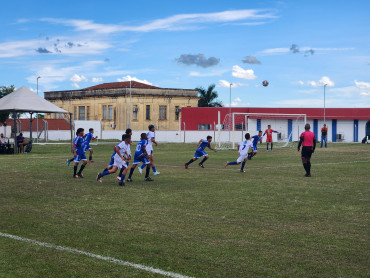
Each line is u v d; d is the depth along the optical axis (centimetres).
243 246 661
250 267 568
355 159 2400
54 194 1130
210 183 1353
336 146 4047
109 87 6053
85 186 1281
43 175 1552
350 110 5509
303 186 1286
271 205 983
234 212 905
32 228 761
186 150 3238
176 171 1725
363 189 1228
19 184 1312
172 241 686
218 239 698
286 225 793
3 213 887
